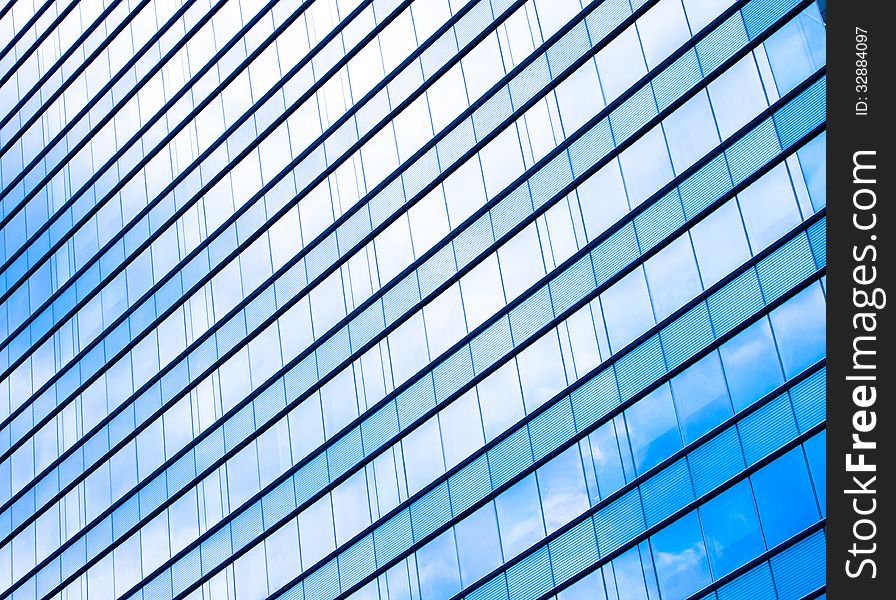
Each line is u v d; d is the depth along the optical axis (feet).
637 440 113.80
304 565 140.36
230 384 156.97
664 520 109.40
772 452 104.06
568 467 118.32
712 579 104.68
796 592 99.45
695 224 116.37
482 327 130.72
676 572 107.24
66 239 190.49
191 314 165.68
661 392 113.60
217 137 170.40
